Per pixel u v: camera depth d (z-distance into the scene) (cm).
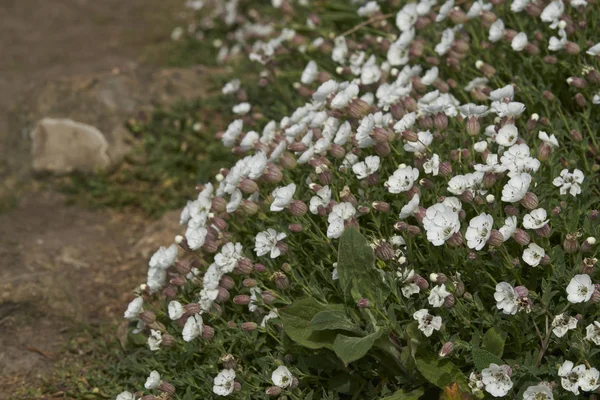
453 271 135
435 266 135
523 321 130
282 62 182
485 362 128
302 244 143
